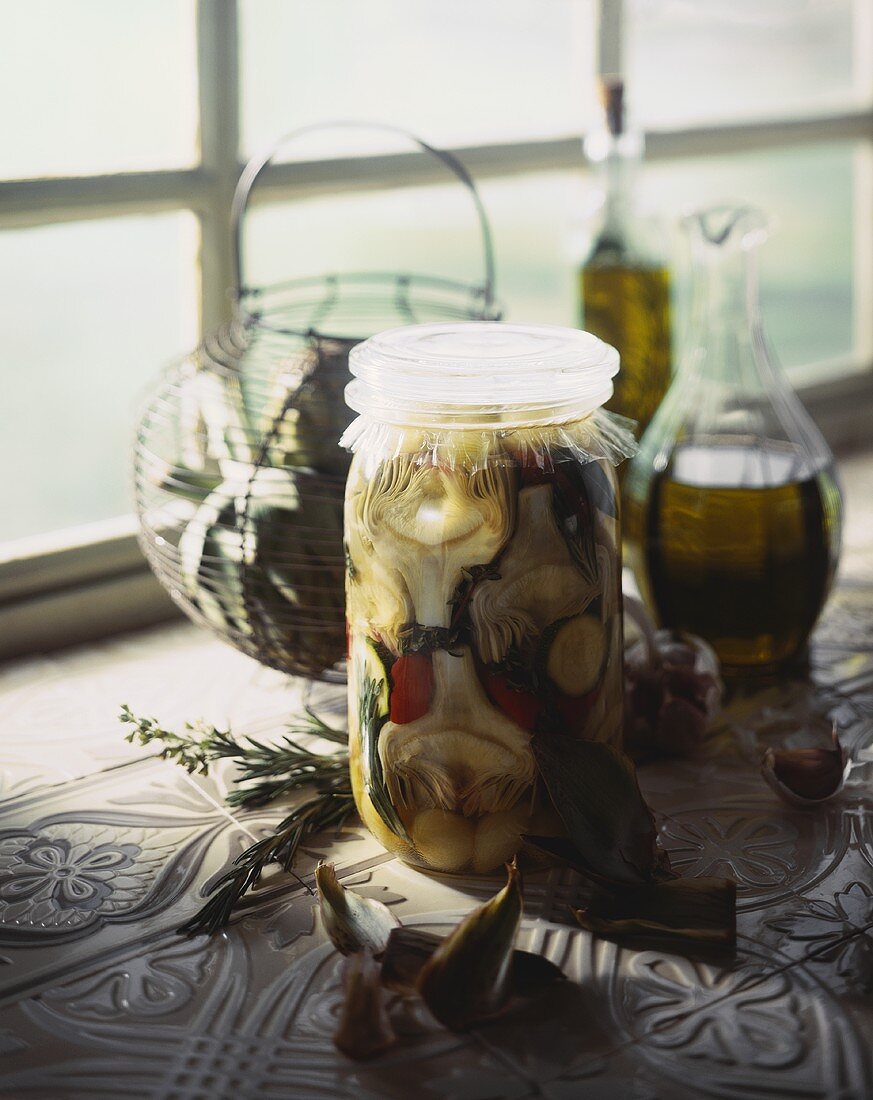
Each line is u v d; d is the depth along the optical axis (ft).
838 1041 1.52
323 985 1.65
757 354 2.53
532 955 1.63
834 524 2.50
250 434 2.43
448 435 1.74
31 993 1.63
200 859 1.95
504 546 1.71
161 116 10.19
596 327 2.96
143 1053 1.51
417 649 1.75
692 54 7.72
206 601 2.32
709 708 2.25
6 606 2.80
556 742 1.77
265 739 2.37
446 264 10.84
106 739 2.38
